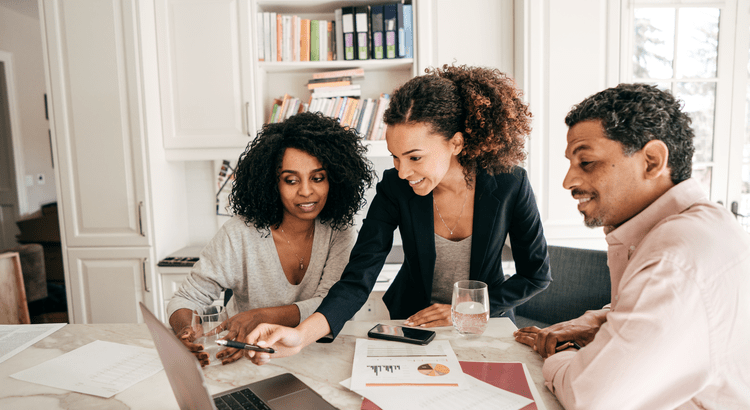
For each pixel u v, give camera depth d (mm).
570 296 1813
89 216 2363
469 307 1010
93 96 2297
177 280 2406
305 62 2424
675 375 638
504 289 1263
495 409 745
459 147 1081
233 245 1312
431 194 1244
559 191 2373
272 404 774
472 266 1274
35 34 5512
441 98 997
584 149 744
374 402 770
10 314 2020
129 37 2256
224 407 764
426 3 2357
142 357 1005
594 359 672
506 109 1063
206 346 972
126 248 2373
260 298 1352
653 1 2363
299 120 1285
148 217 2355
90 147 2326
